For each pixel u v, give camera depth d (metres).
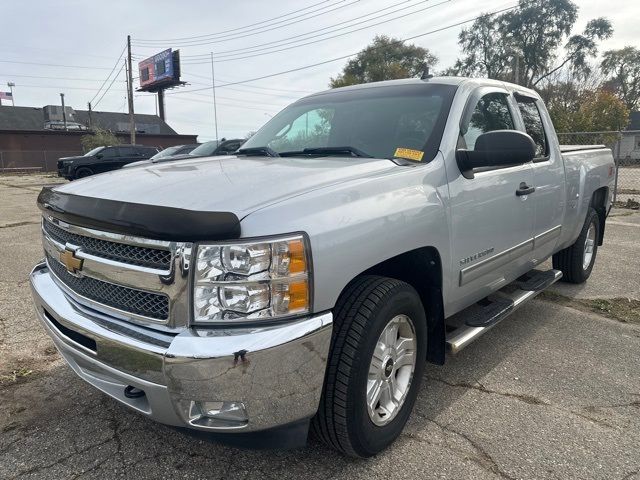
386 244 2.30
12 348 3.80
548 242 4.20
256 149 3.40
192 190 2.22
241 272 1.89
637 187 17.34
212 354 1.83
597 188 5.19
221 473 2.41
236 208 1.98
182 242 1.91
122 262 2.09
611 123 31.67
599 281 5.61
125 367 2.04
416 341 2.67
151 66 57.97
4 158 37.94
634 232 8.53
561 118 31.48
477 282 3.19
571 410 2.96
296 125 3.64
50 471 2.43
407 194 2.51
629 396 3.12
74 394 3.14
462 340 2.94
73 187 2.61
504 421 2.85
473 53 46.75
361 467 2.44
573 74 44.78
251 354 1.85
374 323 2.24
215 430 1.97
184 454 2.55
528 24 43.84
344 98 3.67
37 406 3.01
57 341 2.48
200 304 1.92
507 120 3.68
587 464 2.47
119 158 23.02
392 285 2.37
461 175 2.92
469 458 2.52
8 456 2.54
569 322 4.38
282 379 1.94
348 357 2.19
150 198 2.16
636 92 56.34
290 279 1.94
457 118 3.09
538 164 3.88
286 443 2.10
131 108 35.31
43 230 2.83
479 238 3.06
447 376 3.38
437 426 2.79
